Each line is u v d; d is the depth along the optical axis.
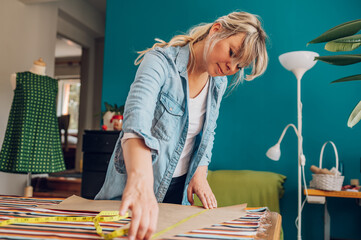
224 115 3.21
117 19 3.68
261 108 3.12
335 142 2.92
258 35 0.96
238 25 0.93
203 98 1.16
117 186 1.09
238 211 0.86
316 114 2.98
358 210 2.80
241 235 0.60
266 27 3.18
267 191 2.59
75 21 5.47
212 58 0.97
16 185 4.43
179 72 1.04
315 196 2.34
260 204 2.57
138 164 0.64
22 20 4.40
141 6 3.61
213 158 3.21
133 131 0.70
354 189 2.40
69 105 8.45
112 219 0.70
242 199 2.60
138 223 0.53
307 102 3.01
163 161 1.08
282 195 2.72
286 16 3.14
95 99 6.49
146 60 0.92
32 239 0.55
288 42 3.12
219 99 1.20
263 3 3.21
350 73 2.93
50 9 4.82
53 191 4.81
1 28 4.11
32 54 4.55
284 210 2.96
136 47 3.59
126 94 3.58
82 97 6.36
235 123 3.18
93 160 3.24
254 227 0.67
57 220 0.69
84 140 3.28
